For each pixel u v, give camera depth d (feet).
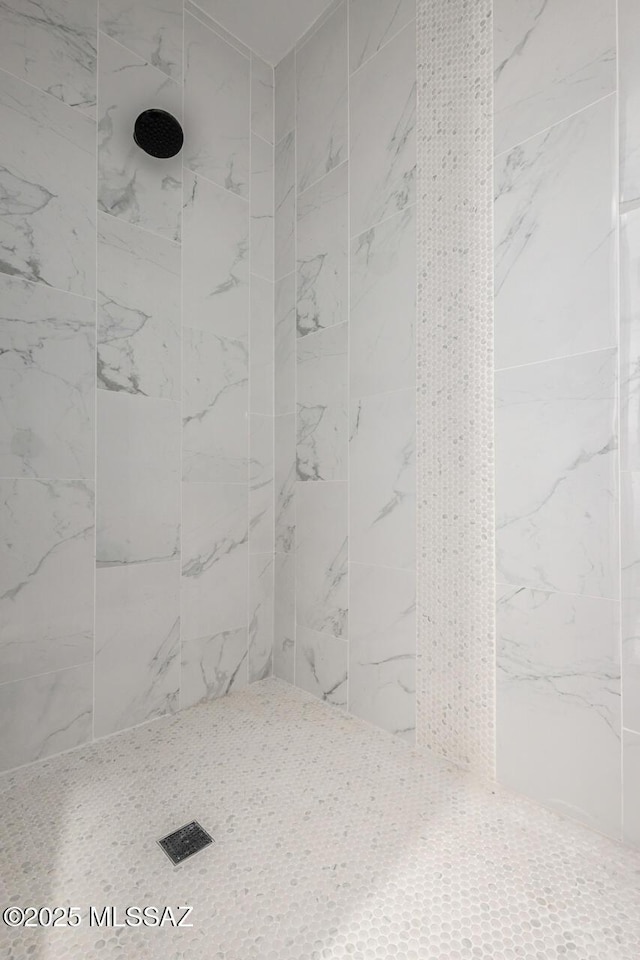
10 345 3.97
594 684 3.32
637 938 2.56
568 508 3.43
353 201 4.92
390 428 4.58
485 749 3.92
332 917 2.67
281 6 5.18
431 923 2.64
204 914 2.69
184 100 5.07
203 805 3.59
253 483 5.65
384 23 4.63
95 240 4.44
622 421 3.18
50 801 3.62
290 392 5.63
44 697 4.17
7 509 3.96
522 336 3.66
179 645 5.03
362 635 4.84
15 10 4.01
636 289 3.10
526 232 3.63
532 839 3.25
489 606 3.88
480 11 3.88
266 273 5.78
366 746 4.40
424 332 4.30
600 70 3.23
